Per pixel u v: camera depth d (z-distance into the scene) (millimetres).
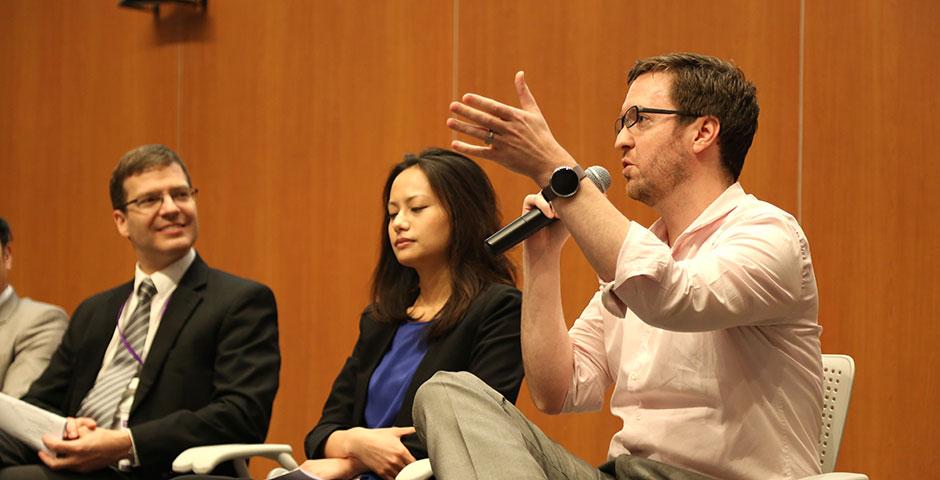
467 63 9359
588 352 4754
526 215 4207
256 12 10570
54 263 11758
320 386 10023
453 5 9461
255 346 6512
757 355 4105
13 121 12180
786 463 4066
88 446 5891
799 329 4129
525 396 8984
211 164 10766
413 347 5844
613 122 8609
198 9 10914
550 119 8891
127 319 6707
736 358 4125
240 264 10531
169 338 6504
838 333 7773
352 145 9969
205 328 6512
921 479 7496
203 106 10859
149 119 11195
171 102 11055
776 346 4121
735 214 4219
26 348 7617
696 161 4309
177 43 11031
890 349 7613
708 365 4156
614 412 4488
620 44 8625
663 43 8438
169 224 6676
